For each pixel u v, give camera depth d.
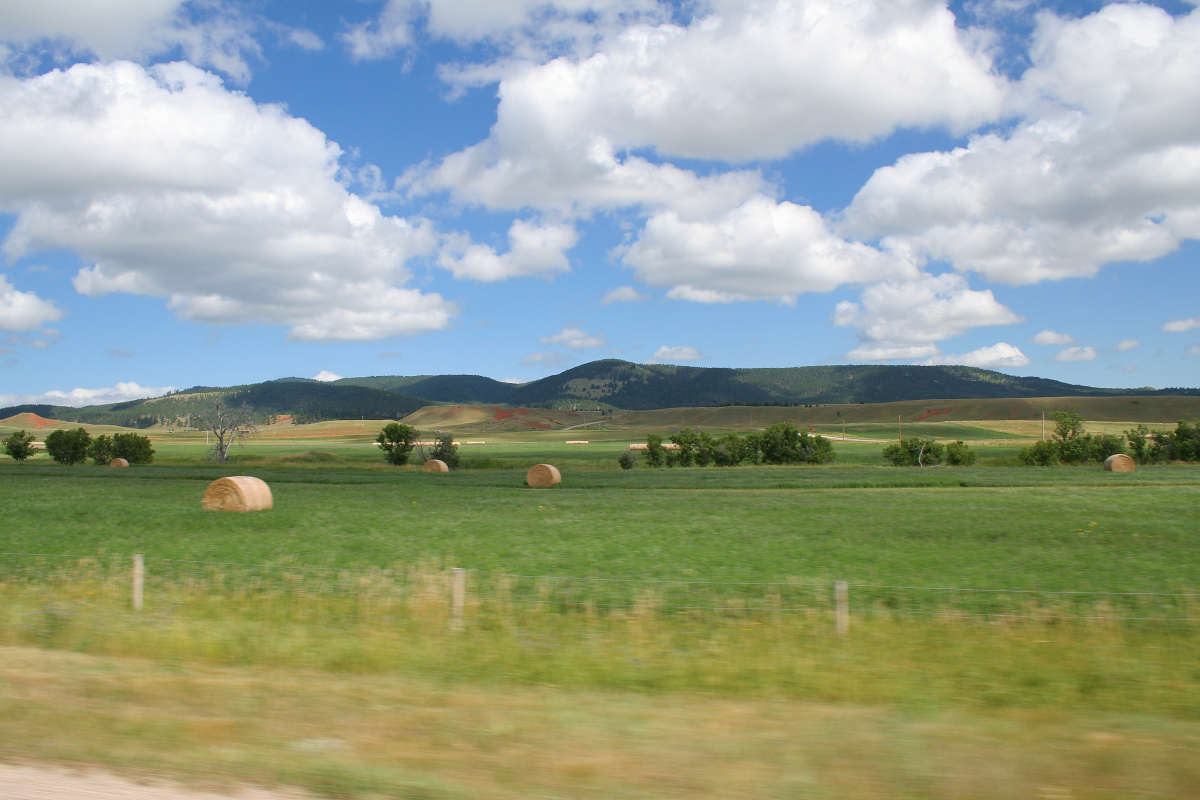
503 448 142.75
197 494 44.12
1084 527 28.80
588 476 60.09
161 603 14.39
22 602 13.95
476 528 29.97
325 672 9.60
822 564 21.77
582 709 7.95
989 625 12.85
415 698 8.26
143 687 8.35
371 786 5.71
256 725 7.15
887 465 76.38
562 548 24.97
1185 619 13.77
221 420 90.19
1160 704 8.51
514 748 6.64
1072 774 6.18
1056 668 9.94
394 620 12.85
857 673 9.64
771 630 12.41
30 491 46.25
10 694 7.91
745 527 29.97
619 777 5.99
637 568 21.30
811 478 55.16
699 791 5.75
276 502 39.69
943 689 9.02
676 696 8.66
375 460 95.12
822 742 6.92
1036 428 176.38
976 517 32.09
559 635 11.96
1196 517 31.52
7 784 5.64
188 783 5.72
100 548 24.91
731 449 76.81
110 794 5.48
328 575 19.47
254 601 14.77
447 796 5.56
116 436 83.88
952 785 5.93
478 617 13.35
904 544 25.31
